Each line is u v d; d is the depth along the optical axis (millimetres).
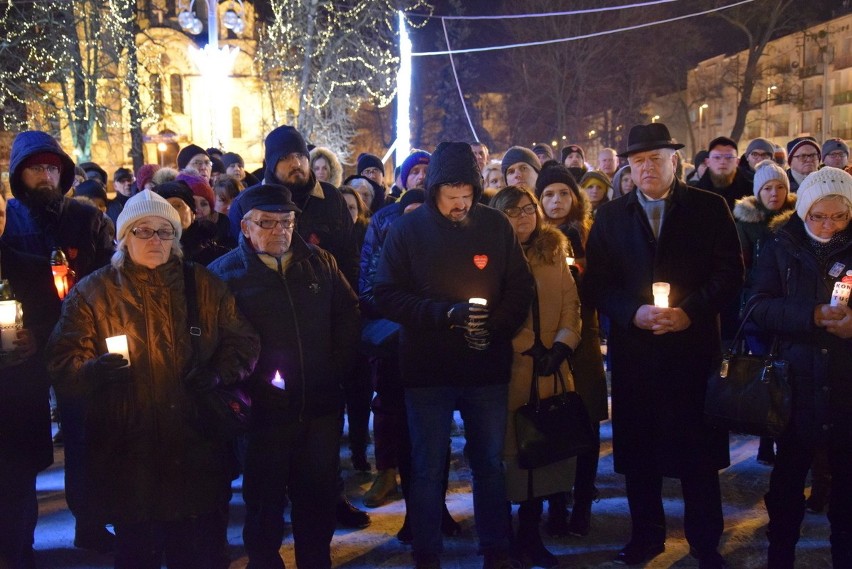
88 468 3184
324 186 4828
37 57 27188
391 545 4320
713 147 6586
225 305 3365
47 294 3770
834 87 40312
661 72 37219
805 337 3623
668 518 4648
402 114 20484
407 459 4414
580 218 4820
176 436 3207
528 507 4082
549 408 3969
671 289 3957
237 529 4570
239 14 13867
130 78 27703
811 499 4688
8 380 3590
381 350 4418
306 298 3645
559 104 36312
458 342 3781
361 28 30766
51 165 4164
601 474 5402
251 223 3590
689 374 3932
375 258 4629
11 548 3641
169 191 4582
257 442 3609
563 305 4090
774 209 5449
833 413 3557
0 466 3586
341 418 3811
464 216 3822
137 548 3240
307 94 28969
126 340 3070
